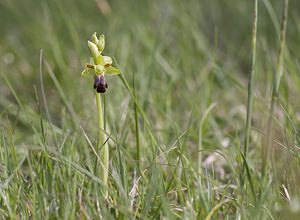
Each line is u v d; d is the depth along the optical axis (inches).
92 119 296.8
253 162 248.1
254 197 192.5
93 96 320.8
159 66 351.3
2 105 350.9
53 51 379.9
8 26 470.3
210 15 462.3
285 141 231.9
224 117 318.7
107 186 203.2
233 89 346.9
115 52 368.2
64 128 275.1
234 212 209.9
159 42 390.3
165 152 223.5
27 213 197.9
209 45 436.1
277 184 198.2
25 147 236.5
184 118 311.3
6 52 435.5
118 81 310.8
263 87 347.9
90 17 454.0
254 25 204.4
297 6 438.6
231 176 234.8
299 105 291.0
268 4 310.3
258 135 263.1
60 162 213.3
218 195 215.3
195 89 342.0
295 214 181.5
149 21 426.6
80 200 195.6
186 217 191.9
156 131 279.7
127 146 259.8
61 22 426.6
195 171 235.1
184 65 364.2
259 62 375.9
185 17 399.2
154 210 199.2
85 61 370.3
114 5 447.5
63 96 290.0
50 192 203.6
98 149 209.3
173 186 225.5
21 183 206.4
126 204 193.3
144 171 219.1
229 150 265.9
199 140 254.4
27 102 350.0
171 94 328.2
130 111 275.9
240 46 429.1
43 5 438.6
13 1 479.8
